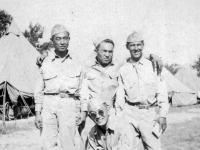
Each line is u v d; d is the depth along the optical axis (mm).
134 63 3883
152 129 3701
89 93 3947
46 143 3791
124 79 3836
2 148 5523
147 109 3738
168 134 6449
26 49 10797
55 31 3863
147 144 3707
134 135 3754
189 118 8625
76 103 3936
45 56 3982
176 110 10859
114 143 3574
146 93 3734
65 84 3830
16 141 6082
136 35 3797
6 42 10602
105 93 3898
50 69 3875
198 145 5430
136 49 3771
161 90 3764
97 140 3619
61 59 3963
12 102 9484
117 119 3713
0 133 6840
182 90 12812
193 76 14688
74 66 3939
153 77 3764
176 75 14656
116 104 3824
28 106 10062
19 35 10914
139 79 3768
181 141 5766
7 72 9672
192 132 6551
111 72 3941
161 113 3729
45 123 3801
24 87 9672
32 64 10539
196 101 12844
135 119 3732
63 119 3785
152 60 3811
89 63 4062
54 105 3807
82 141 3881
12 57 10117
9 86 9461
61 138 3803
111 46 3877
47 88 3848
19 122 8609
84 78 3971
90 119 3869
